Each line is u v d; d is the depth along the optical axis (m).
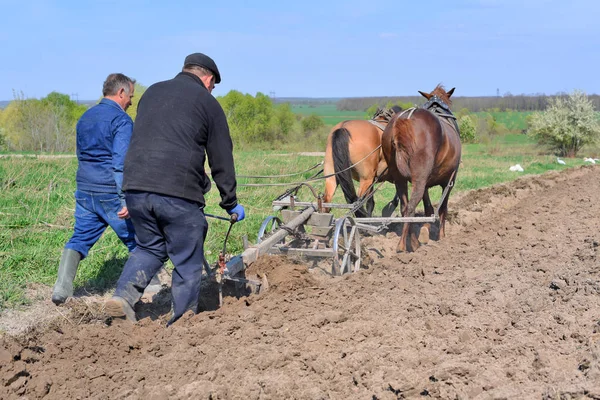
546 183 17.48
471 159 31.92
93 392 4.05
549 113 41.06
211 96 5.22
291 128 52.72
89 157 5.98
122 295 5.09
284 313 5.50
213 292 6.30
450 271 7.11
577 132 39.78
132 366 4.41
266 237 7.06
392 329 5.08
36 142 32.53
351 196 8.70
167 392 3.96
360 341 4.90
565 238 9.01
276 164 19.75
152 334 4.91
